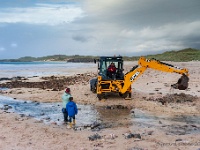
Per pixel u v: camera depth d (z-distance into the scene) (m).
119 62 21.22
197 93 22.44
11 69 78.19
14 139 11.18
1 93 25.06
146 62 19.69
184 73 18.73
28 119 14.90
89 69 72.25
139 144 10.38
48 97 22.33
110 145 10.33
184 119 14.66
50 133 12.10
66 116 14.23
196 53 142.38
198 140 10.81
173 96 20.41
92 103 19.44
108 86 20.31
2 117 15.29
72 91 24.70
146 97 21.12
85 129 12.82
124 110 17.08
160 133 11.92
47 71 64.94
